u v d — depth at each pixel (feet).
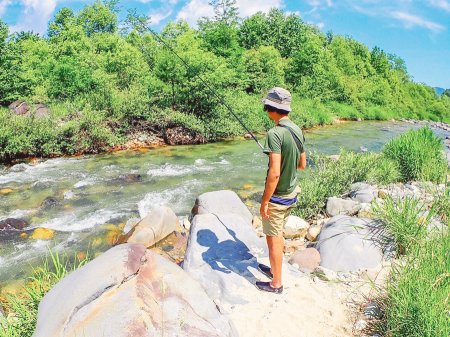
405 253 14.52
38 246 20.02
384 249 14.96
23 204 26.09
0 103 58.08
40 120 43.01
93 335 7.57
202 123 52.39
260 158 42.37
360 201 22.21
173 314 8.42
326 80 116.98
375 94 146.20
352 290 12.69
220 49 89.10
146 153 43.96
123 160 40.01
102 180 32.04
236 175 34.50
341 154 29.32
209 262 13.15
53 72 60.34
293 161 10.85
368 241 15.24
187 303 8.96
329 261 14.47
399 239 14.96
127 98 50.98
